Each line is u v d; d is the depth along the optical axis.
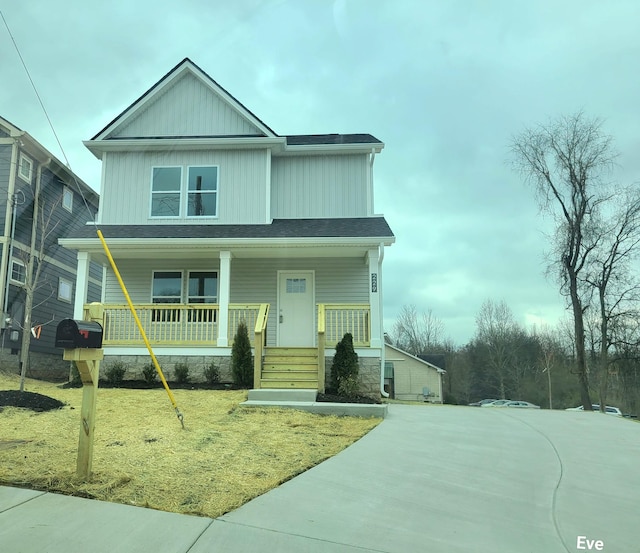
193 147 15.06
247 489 4.99
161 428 7.32
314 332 14.73
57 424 7.27
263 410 9.15
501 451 7.36
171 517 4.16
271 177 15.57
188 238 13.01
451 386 53.09
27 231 17.77
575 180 23.98
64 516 4.07
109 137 15.24
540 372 47.84
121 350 12.38
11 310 17.05
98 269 23.56
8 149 17.14
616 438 8.74
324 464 6.06
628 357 25.81
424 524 4.43
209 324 13.76
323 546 3.85
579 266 24.73
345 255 14.45
